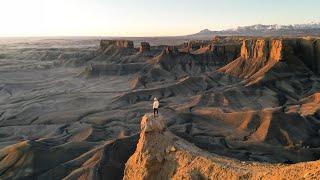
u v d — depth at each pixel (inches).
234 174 1363.2
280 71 6210.6
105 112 4771.2
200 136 3469.5
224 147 3083.2
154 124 1642.5
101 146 2753.4
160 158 1577.3
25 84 6963.6
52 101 5467.5
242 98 5329.7
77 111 4835.1
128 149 2541.8
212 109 4717.0
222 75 6776.6
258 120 3718.0
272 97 5369.1
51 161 2760.8
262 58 6761.8
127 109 4926.2
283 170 1262.3
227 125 3863.2
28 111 4886.8
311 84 6008.9
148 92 5797.2
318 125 3745.1
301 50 6796.3
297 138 3395.7
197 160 1488.7
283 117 3619.6
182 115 4202.8
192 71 7805.1
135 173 1632.6
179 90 6003.9
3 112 4899.1
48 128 4084.6
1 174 2637.8
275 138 3412.9
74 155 2869.1
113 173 2380.7
